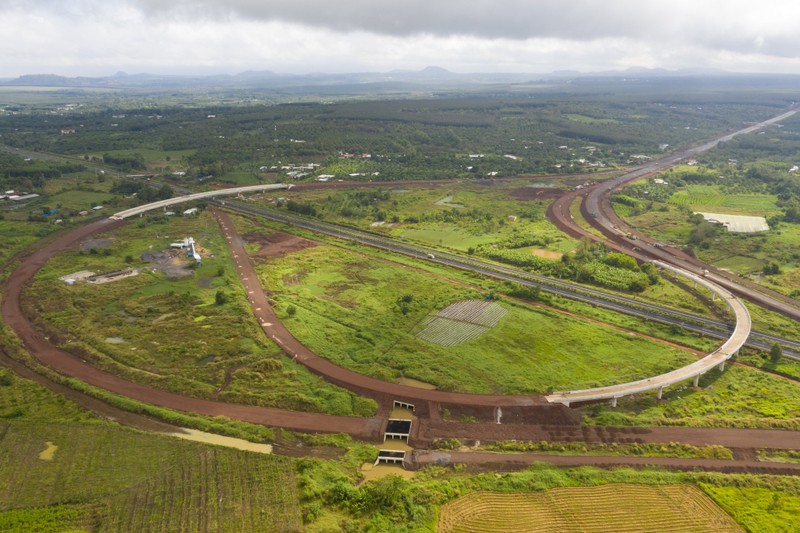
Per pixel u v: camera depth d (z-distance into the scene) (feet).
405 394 356.59
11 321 449.06
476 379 374.84
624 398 364.17
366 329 447.01
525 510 262.26
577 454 307.17
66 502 258.16
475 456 303.27
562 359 405.18
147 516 250.37
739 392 369.91
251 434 312.09
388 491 265.13
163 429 316.40
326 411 338.13
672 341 439.63
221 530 243.19
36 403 335.88
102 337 422.00
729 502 267.59
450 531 249.14
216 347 411.13
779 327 466.70
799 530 248.52
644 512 262.67
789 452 307.37
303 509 257.14
